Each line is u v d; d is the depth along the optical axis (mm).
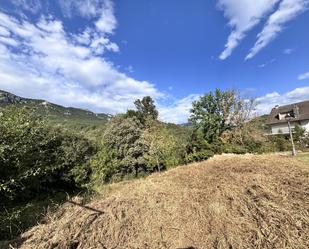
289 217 3176
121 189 5574
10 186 5000
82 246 3014
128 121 18344
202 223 3312
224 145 15977
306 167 5355
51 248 2996
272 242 2783
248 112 17875
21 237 3416
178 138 17250
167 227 3307
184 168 6977
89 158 12172
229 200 3811
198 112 17984
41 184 8320
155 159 15430
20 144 4668
